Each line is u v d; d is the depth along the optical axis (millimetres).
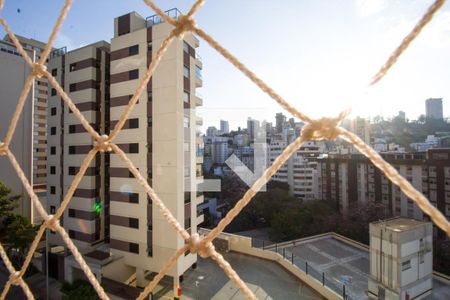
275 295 12102
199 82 15523
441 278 13672
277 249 18500
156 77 13102
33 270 15016
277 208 29016
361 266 16312
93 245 16188
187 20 1222
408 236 10875
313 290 12508
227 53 1187
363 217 24609
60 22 1713
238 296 12109
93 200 16344
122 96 14148
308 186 36375
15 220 15555
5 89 19641
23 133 20188
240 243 16672
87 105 16734
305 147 40406
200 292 12453
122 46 14328
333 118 970
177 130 12492
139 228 13320
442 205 22781
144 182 1411
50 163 18219
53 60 18469
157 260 12812
